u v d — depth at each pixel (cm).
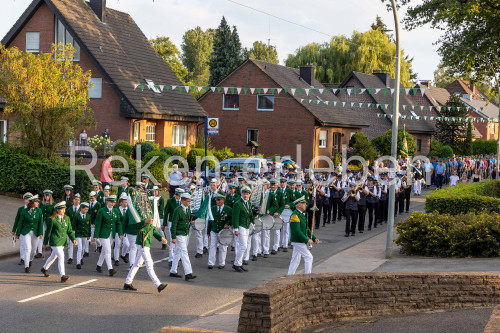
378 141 4903
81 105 2695
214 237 1587
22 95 2567
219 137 4956
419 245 1689
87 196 2502
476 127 8331
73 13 3859
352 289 1016
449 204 1961
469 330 885
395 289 1042
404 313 1038
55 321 1043
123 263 1625
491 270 1412
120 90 3625
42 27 3838
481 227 1609
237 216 1546
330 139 4941
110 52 3862
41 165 2514
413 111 6322
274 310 854
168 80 4241
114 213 1471
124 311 1121
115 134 3700
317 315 978
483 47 3353
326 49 6962
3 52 2575
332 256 1731
